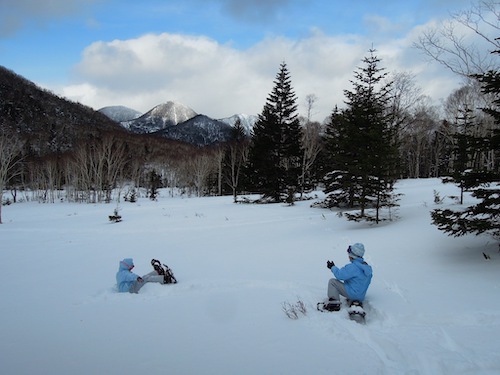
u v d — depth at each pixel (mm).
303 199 32469
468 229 8047
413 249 9641
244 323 5281
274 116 35281
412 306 5477
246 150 54719
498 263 7586
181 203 38469
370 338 4531
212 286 7535
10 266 11578
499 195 7867
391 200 21016
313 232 14984
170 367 3977
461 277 6926
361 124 19703
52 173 63219
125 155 72938
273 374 3723
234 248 12734
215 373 3801
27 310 6480
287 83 35219
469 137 8375
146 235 18250
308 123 39000
